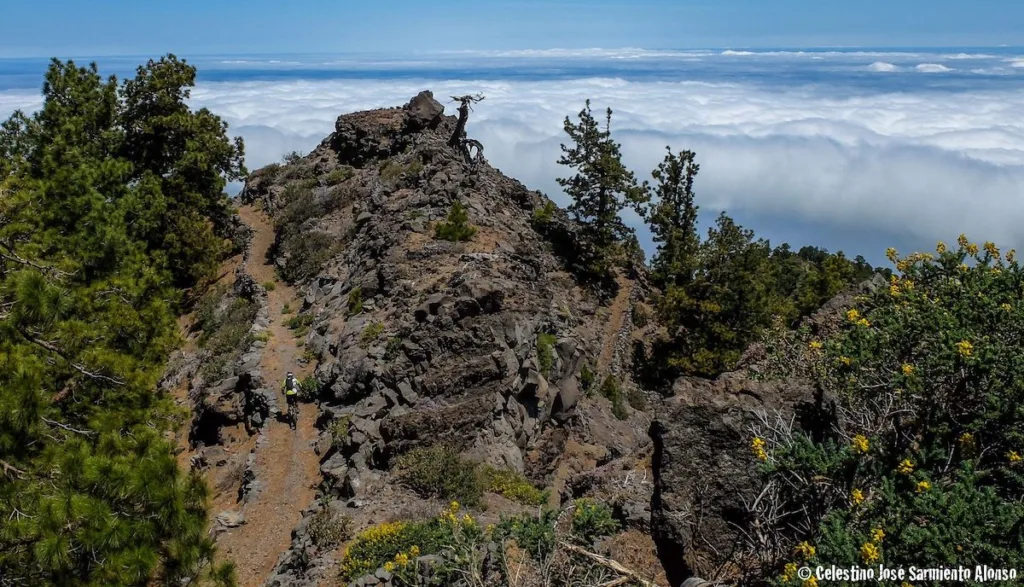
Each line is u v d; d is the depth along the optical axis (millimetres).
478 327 25156
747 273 43531
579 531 10125
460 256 30797
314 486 21875
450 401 23453
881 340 9555
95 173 29469
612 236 50062
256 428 25406
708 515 9273
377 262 33125
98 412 16016
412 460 20438
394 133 51719
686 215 58125
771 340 12977
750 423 9594
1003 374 8266
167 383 32906
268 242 45688
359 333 27422
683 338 45438
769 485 8375
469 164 46719
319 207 45531
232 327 34594
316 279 37188
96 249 21062
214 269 43531
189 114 48344
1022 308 9625
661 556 9555
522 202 48656
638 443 30828
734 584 8297
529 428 24891
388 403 23344
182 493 12719
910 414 8914
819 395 9812
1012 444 8219
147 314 19906
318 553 16734
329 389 25703
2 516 11422
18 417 12094
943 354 8484
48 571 11383
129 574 11492
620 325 45156
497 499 19844
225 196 48562
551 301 33844
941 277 10977
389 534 15633
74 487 11859
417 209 37062
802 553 7801
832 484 7988
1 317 13867
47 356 15719
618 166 47938
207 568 15359
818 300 44000
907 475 7816
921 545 6906
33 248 18078
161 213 42469
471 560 9859
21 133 39594
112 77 43781
